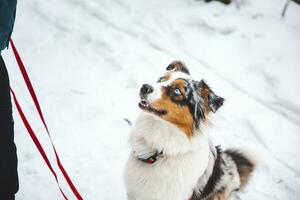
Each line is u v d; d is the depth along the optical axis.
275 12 3.44
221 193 1.85
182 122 1.65
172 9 3.44
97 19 3.20
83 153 2.15
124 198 2.00
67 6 3.26
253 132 2.46
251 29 3.19
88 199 1.95
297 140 2.44
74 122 2.30
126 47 2.93
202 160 1.68
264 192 2.15
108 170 2.10
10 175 1.56
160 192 1.70
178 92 1.65
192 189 1.71
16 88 2.38
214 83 2.70
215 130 2.43
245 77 2.79
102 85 2.58
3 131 1.49
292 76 2.79
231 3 3.48
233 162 1.89
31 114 2.26
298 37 3.16
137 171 1.72
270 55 2.96
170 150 1.67
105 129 2.31
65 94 2.45
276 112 2.61
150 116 1.70
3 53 2.58
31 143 2.11
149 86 1.66
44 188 1.94
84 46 2.85
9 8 1.41
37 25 2.93
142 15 3.33
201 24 3.22
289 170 2.28
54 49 2.75
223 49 3.01
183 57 2.90
